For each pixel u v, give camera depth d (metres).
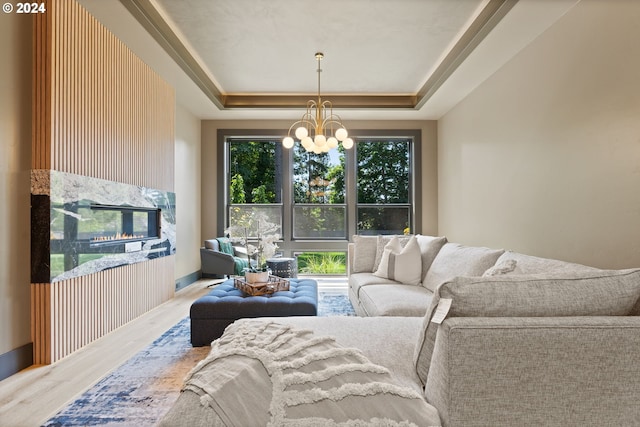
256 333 1.34
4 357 2.31
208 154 6.15
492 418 0.96
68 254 2.68
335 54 4.09
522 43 3.44
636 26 2.27
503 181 3.95
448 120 5.67
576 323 0.99
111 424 1.78
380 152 6.36
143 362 2.54
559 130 3.01
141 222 3.83
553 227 3.11
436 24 3.43
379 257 4.02
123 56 3.45
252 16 3.29
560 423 0.97
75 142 2.79
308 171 6.38
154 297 4.05
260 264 3.31
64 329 2.65
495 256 2.42
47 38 2.56
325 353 1.17
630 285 1.10
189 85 4.50
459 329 0.97
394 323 1.69
